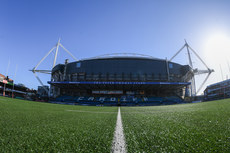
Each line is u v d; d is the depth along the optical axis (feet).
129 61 176.96
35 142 3.17
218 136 3.46
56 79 212.84
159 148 2.70
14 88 175.32
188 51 205.05
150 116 10.46
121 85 157.48
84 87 173.47
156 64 177.27
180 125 5.37
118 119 8.89
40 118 8.43
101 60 179.11
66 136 3.81
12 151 2.54
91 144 3.09
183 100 167.94
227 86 165.89
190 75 194.59
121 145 2.97
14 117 8.24
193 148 2.61
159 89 178.91
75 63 185.16
